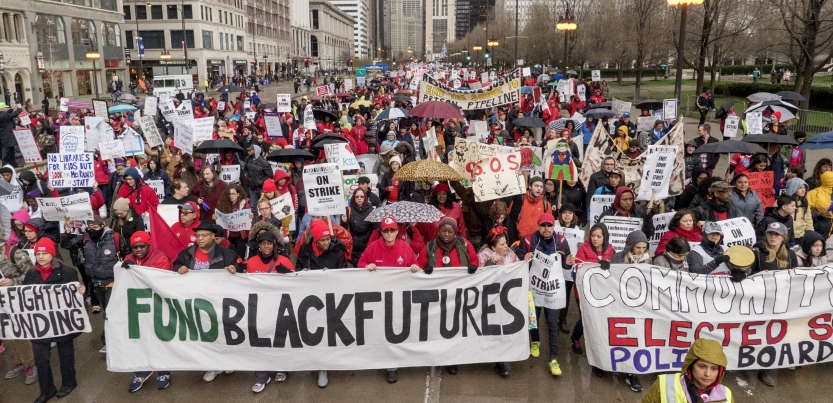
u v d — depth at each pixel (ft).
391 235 20.99
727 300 20.49
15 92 148.05
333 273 20.62
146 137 46.29
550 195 31.71
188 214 24.21
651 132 52.90
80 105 82.23
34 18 158.61
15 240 26.84
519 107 75.82
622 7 163.02
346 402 19.92
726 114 55.42
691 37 103.45
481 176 26.55
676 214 23.25
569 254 22.34
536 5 212.64
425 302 20.86
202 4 257.55
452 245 21.79
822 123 65.92
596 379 21.40
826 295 20.63
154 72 257.14
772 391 20.53
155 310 20.48
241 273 20.66
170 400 20.20
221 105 97.45
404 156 38.52
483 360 21.15
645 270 20.47
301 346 20.75
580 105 81.51
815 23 68.95
